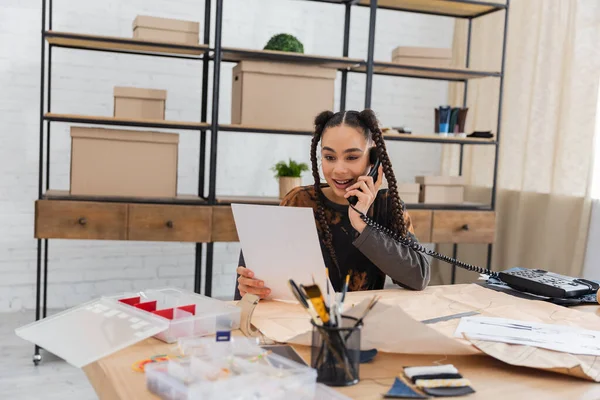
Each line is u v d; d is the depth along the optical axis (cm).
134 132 282
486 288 154
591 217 310
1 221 345
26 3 340
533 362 93
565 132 320
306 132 300
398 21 419
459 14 352
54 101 351
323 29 401
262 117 296
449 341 93
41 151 272
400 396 82
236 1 380
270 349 99
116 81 362
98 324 102
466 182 416
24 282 352
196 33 291
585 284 149
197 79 378
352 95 414
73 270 362
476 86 405
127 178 284
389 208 160
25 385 248
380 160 150
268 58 301
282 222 125
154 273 378
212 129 290
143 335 95
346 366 86
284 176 321
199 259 321
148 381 81
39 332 101
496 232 380
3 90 340
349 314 96
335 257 161
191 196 315
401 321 93
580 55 312
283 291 133
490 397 83
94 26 353
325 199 163
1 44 338
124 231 277
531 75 357
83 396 241
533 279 150
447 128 331
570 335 109
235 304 128
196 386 73
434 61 328
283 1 390
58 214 270
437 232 325
